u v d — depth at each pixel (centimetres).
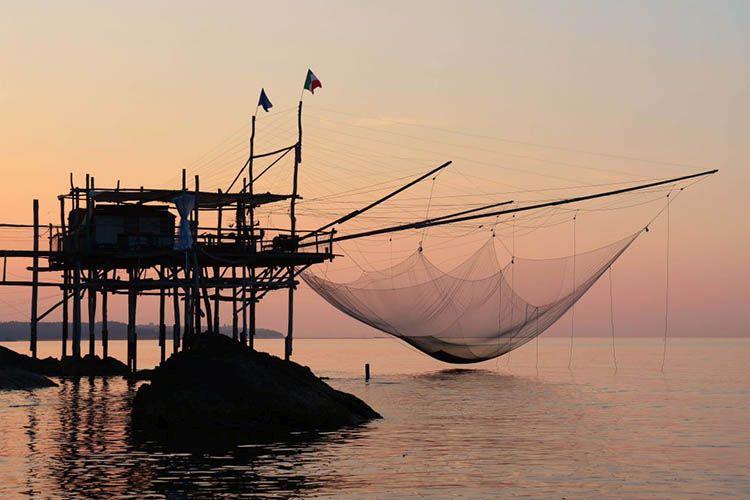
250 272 5638
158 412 3656
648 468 2928
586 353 15838
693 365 10375
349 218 5153
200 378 3694
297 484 2595
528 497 2494
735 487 2647
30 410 4166
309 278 5941
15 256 5669
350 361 11381
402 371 8531
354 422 3881
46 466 2817
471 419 4203
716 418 4369
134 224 5438
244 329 5397
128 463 2867
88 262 5703
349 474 2747
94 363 6056
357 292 6169
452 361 6806
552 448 3319
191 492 2480
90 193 5097
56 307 6028
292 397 3697
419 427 3856
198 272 5097
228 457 2989
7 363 5794
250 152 5541
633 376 7944
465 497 2481
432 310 6356
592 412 4609
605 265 5553
